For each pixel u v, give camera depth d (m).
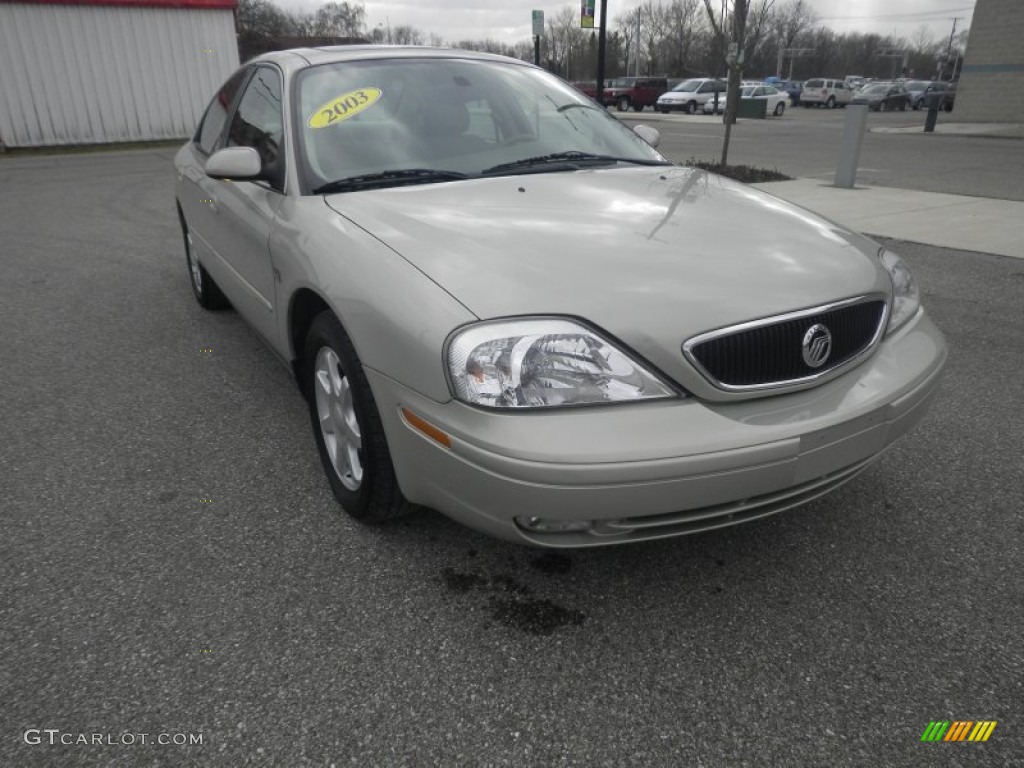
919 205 9.08
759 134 21.88
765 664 1.97
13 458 3.04
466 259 2.08
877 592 2.25
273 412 3.47
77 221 8.38
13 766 1.65
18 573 2.30
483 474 1.84
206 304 4.93
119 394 3.69
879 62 94.81
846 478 2.19
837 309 2.11
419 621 2.11
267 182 3.03
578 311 1.88
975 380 3.85
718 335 1.91
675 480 1.81
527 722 1.79
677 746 1.73
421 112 3.08
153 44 16.94
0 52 15.45
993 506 2.70
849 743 1.73
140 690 1.86
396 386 2.02
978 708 1.83
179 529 2.54
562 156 3.14
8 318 4.91
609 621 2.12
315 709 1.81
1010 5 24.66
